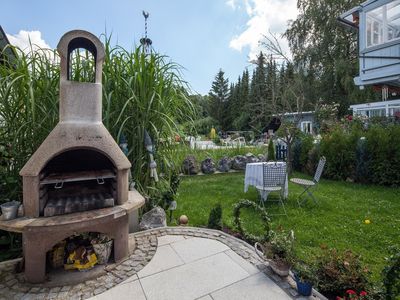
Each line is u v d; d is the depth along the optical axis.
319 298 1.70
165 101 2.95
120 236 2.12
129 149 2.83
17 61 2.32
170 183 3.24
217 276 1.93
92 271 1.96
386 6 6.25
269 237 2.32
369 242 2.68
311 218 3.42
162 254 2.25
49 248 1.82
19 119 2.33
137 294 1.71
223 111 28.64
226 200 4.32
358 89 11.23
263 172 4.03
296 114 6.98
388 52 6.27
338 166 6.04
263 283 1.85
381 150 5.25
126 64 2.82
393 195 4.49
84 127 1.95
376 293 1.54
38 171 1.79
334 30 11.78
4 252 2.29
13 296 1.67
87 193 2.27
